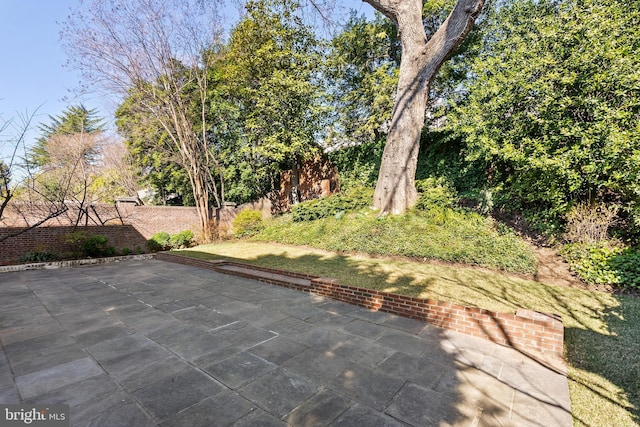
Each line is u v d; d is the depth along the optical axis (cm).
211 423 195
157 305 475
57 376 258
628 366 270
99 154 1875
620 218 555
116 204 1177
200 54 1325
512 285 484
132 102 1289
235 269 716
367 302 447
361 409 211
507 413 209
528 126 658
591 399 228
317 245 894
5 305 482
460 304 396
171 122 1421
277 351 305
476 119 741
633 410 215
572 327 348
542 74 627
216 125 1584
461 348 311
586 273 495
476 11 740
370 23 1356
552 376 258
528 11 811
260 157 1492
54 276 732
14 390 236
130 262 962
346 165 1390
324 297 506
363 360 285
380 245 749
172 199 2080
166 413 205
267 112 1267
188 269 801
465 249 630
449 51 812
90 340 338
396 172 884
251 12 1186
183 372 264
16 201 944
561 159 557
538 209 696
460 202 885
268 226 1300
